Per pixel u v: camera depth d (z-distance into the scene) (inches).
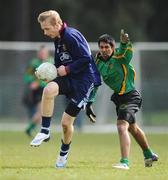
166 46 2881.4
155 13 4906.5
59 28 1190.9
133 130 1268.5
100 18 4665.4
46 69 1184.8
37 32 4539.9
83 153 1647.4
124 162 1212.5
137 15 4827.8
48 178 1052.5
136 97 1248.2
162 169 1237.7
